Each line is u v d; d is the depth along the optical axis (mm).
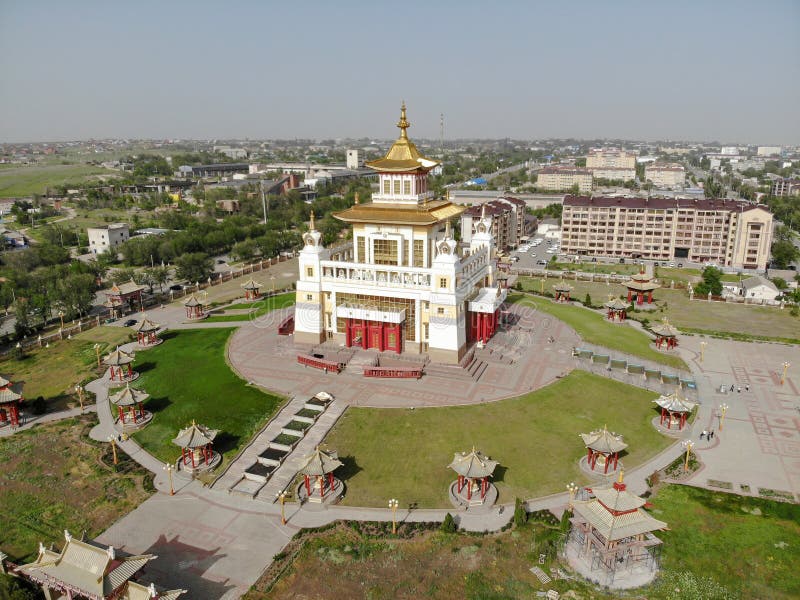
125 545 58688
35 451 76250
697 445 77875
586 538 56719
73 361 107562
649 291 148750
